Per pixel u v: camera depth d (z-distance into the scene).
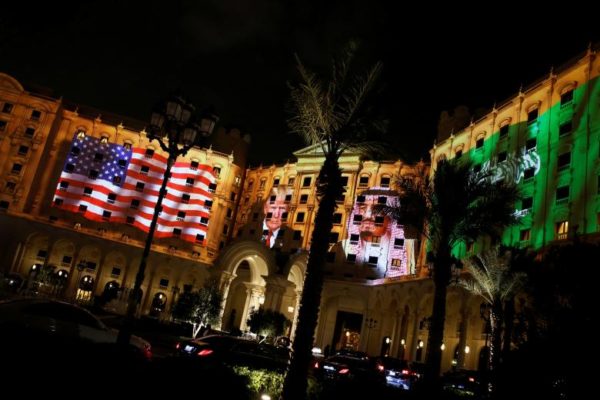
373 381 15.48
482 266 30.91
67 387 9.84
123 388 10.42
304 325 14.34
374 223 70.00
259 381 14.09
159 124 19.20
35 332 13.75
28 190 70.94
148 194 78.12
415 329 48.09
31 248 69.69
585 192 39.00
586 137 40.28
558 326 13.39
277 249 77.31
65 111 76.94
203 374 11.99
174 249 76.69
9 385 9.38
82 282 70.94
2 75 73.50
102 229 73.94
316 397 13.59
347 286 63.38
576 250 15.82
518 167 47.38
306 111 17.55
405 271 65.81
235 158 88.62
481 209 23.31
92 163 76.06
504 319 28.97
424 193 24.83
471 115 64.31
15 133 72.50
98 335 16.28
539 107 47.28
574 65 43.53
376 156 18.16
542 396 12.55
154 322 45.34
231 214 85.94
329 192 16.06
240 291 75.69
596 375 12.05
